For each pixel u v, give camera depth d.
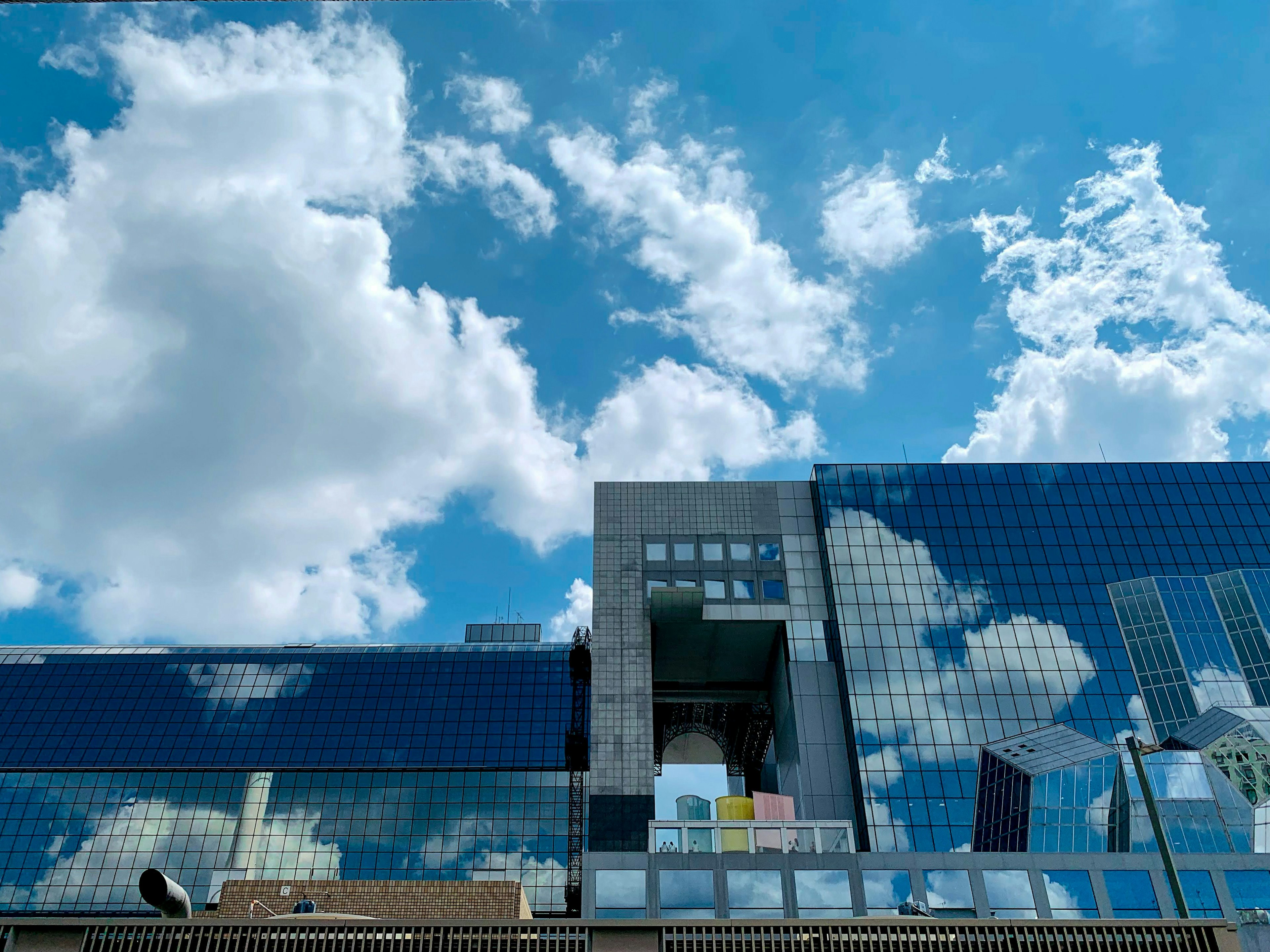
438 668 164.00
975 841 87.62
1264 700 94.44
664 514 111.25
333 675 162.75
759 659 114.00
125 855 141.88
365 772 149.50
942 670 98.12
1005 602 102.75
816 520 111.00
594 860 79.12
